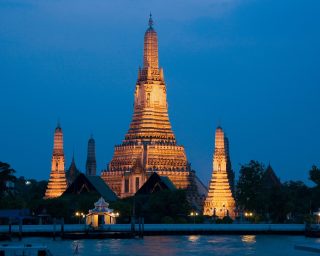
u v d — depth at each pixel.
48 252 187.38
